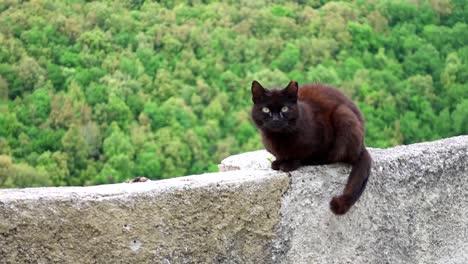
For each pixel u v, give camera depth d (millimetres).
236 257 3846
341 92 4750
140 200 3459
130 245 3443
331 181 4258
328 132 4422
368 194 4441
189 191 3619
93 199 3330
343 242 4312
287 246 4062
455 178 4973
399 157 4641
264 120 4449
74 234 3289
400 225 4637
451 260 4973
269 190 3959
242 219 3848
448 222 4949
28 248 3188
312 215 4160
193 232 3652
